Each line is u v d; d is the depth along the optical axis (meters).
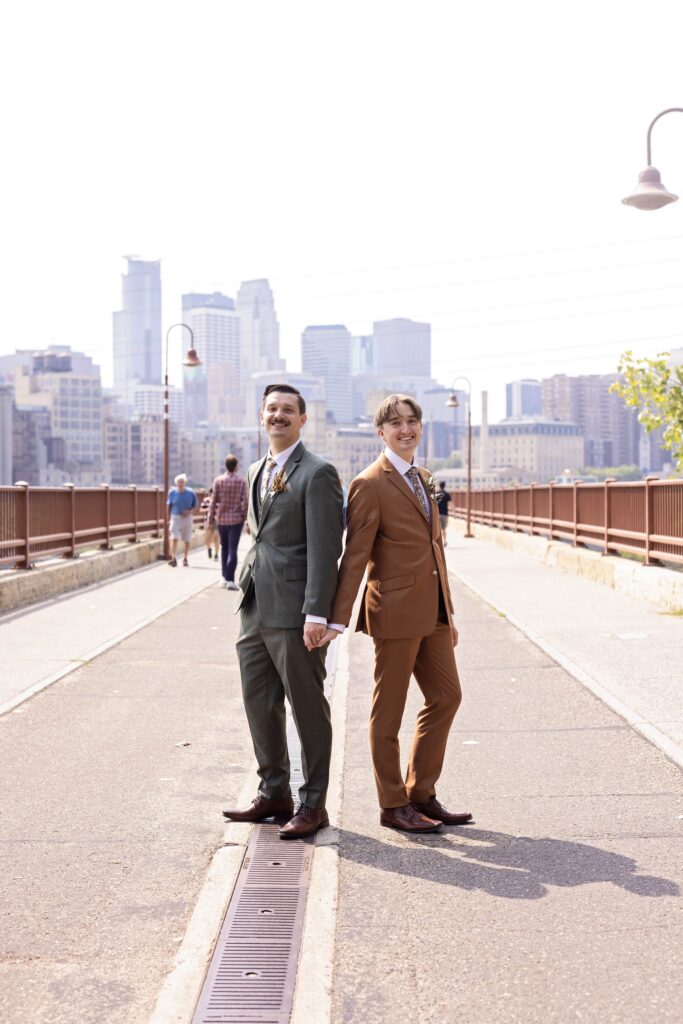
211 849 4.79
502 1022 3.18
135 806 5.43
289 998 3.36
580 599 14.63
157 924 3.96
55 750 6.58
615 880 4.31
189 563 22.39
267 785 5.16
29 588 14.29
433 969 3.52
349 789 5.75
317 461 4.88
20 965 3.61
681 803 5.39
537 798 5.50
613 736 6.84
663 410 17.66
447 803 5.44
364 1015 3.22
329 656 10.38
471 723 7.28
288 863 4.57
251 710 5.11
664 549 15.08
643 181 13.82
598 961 3.57
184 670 9.42
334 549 4.81
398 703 5.03
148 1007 3.32
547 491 24.62
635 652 9.98
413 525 4.96
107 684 8.77
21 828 5.08
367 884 4.29
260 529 4.97
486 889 4.22
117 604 14.41
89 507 18.89
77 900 4.19
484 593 15.64
